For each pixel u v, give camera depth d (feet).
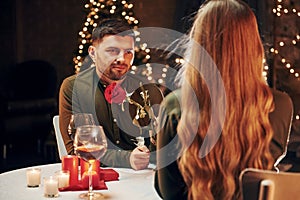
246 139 5.01
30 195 6.66
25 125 20.86
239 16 5.00
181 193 5.23
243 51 4.97
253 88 4.98
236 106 4.97
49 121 21.54
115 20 9.02
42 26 25.00
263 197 4.91
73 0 24.58
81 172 7.05
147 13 23.03
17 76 23.41
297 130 18.54
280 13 18.66
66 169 6.91
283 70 18.75
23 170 8.00
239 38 4.97
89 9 16.88
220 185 5.09
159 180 5.37
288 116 5.28
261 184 4.90
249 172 4.92
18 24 25.07
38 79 22.99
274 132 5.20
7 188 7.00
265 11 18.97
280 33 18.69
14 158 21.09
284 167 17.17
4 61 25.25
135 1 23.09
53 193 6.59
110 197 6.51
